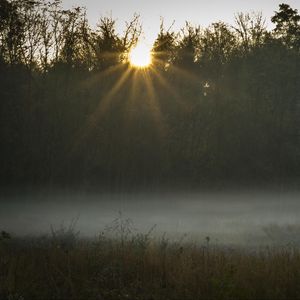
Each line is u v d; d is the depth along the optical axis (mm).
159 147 37250
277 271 13375
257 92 49312
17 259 14555
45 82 35156
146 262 14383
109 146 35312
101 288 12672
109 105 36031
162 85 39062
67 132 34469
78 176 33938
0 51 33781
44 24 34781
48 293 12117
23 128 33094
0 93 32781
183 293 12227
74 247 17094
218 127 41969
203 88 45688
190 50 43250
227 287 11688
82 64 36781
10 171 32156
